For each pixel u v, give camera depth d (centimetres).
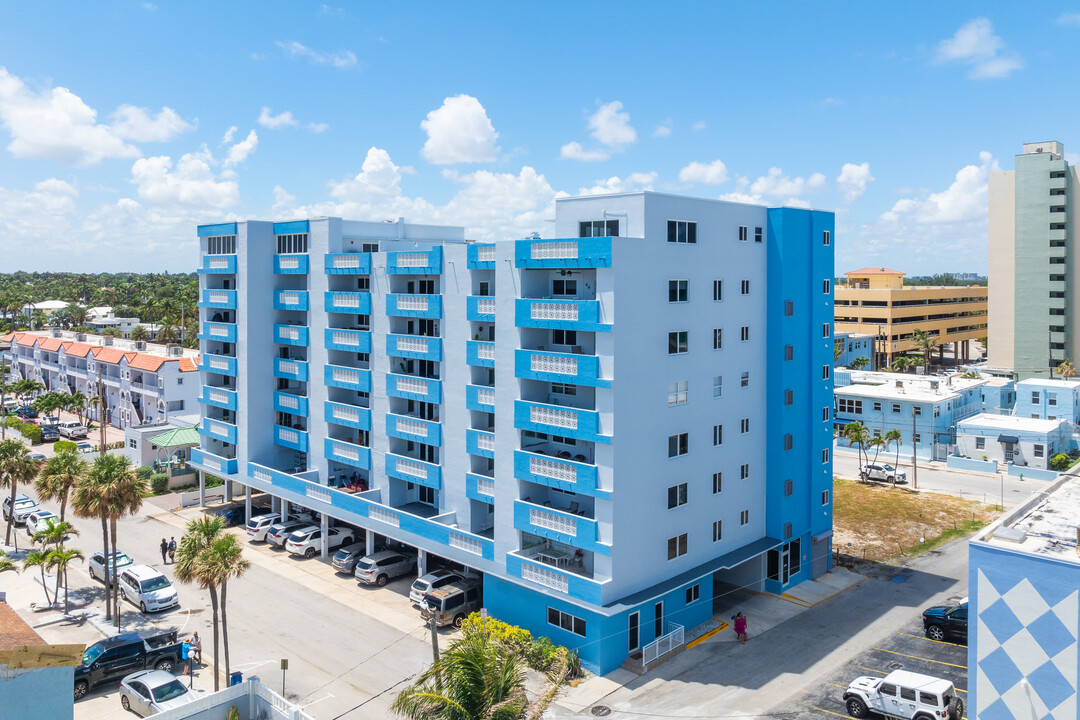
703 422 4309
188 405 8744
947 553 5534
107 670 3591
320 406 5666
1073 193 11800
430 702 2411
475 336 4559
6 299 19988
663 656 3881
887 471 7581
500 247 4241
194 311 18438
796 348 4841
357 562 5078
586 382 3800
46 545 4941
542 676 3694
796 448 4872
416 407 5212
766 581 4825
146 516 6344
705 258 4269
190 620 4344
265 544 5697
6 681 2373
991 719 2331
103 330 16925
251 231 5878
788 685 3609
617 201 3991
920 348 15225
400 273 4966
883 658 3872
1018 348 12269
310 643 4066
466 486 4588
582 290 4053
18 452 5616
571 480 3891
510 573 4078
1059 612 2186
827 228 5016
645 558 3953
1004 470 8081
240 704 3203
